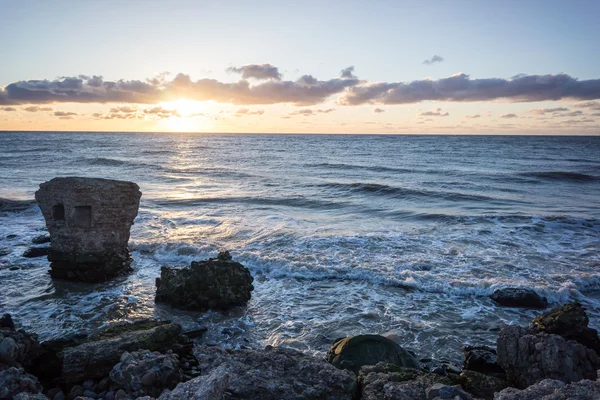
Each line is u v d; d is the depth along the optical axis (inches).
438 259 671.8
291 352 314.7
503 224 904.9
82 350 301.4
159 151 3284.9
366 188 1389.0
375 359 343.0
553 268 630.5
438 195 1285.7
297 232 831.7
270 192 1355.8
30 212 1018.7
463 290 554.9
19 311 484.1
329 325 462.3
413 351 407.5
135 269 643.5
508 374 316.8
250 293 543.8
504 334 329.1
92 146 3848.4
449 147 3964.1
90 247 577.0
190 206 1125.1
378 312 497.0
